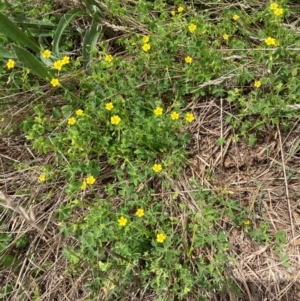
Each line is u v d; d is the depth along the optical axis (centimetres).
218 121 48
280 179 44
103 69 49
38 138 44
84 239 41
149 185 45
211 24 50
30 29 51
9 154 50
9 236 45
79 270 43
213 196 43
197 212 42
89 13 51
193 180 44
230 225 43
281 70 45
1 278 46
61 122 46
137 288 42
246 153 46
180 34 48
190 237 42
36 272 45
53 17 52
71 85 50
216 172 46
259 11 51
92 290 42
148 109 46
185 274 39
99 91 47
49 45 53
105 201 43
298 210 43
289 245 41
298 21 50
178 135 46
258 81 44
